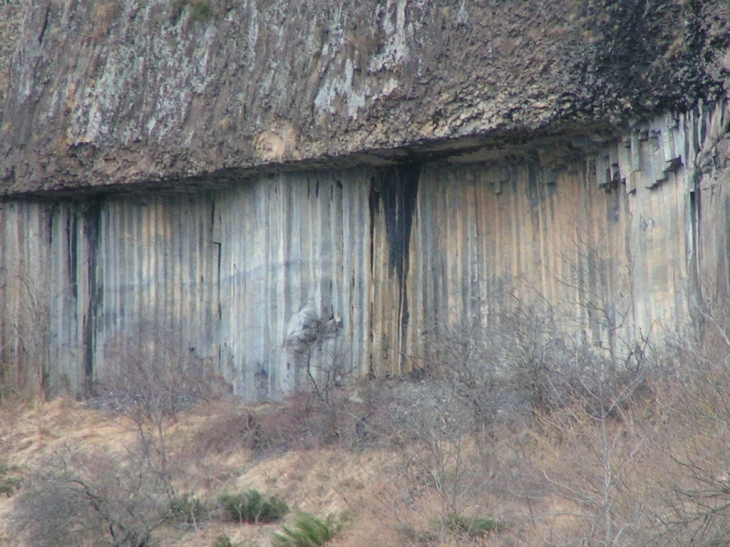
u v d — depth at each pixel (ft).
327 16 184.85
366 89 176.45
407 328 185.68
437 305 183.32
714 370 106.93
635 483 102.53
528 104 157.89
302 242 194.59
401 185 188.44
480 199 181.57
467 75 164.35
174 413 197.16
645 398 123.03
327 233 193.36
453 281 182.09
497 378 150.71
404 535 129.49
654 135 148.97
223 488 167.73
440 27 168.04
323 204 193.67
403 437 155.22
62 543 161.48
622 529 94.38
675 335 132.16
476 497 128.98
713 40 137.39
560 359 144.46
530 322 152.25
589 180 164.66
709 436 101.35
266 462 172.76
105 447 189.47
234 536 155.43
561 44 152.87
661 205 148.05
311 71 185.57
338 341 189.67
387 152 178.60
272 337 196.03
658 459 103.60
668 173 146.51
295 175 196.03
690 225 137.80
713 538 93.61
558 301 166.30
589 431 117.19
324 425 172.55
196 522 161.38
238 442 178.91
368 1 178.09
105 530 161.68
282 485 163.63
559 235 168.96
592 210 164.04
